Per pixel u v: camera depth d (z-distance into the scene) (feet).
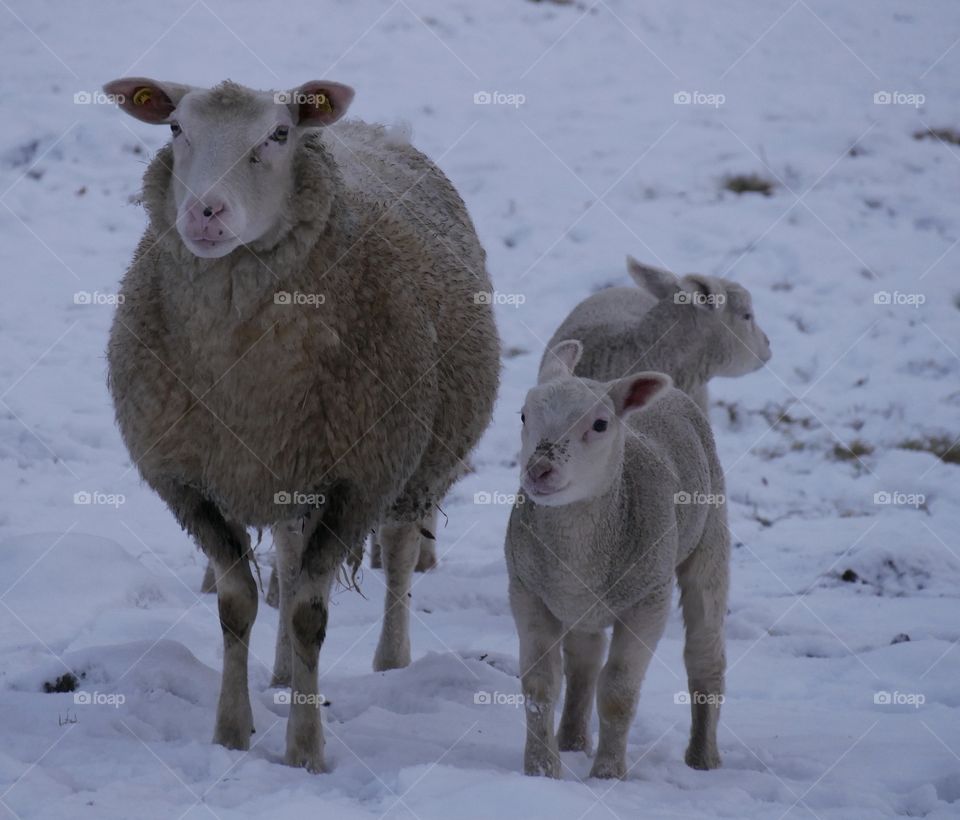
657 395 26.17
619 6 140.05
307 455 27.81
